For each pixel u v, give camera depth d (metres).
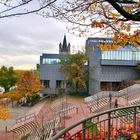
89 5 4.48
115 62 58.53
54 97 65.19
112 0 4.22
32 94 60.59
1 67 73.38
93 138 7.59
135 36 4.98
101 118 11.17
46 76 66.25
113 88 58.94
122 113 8.75
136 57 58.06
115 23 4.95
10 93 56.81
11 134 36.84
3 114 24.30
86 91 63.38
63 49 89.31
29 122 40.84
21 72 64.12
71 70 61.78
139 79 57.56
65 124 26.80
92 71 60.22
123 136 8.05
